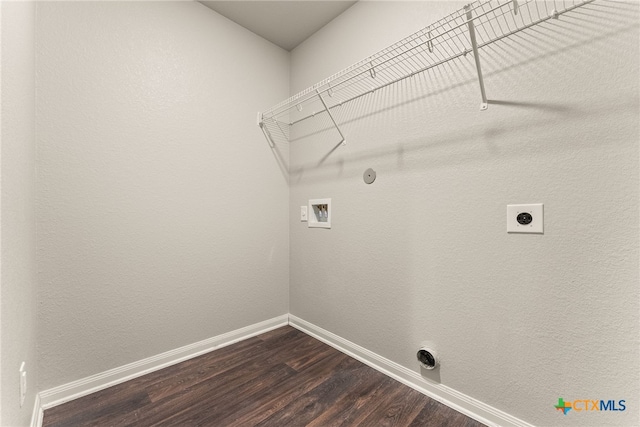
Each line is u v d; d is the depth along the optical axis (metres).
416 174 1.41
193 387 1.41
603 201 0.91
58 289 1.26
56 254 1.26
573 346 0.97
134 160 1.49
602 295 0.92
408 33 1.43
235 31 1.93
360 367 1.61
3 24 0.69
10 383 0.75
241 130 1.95
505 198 1.12
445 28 1.29
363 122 1.67
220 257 1.85
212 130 1.80
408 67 1.44
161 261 1.59
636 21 0.85
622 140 0.87
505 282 1.12
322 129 1.95
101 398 1.31
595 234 0.92
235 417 1.21
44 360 1.23
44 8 1.22
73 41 1.30
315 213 2.04
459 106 1.25
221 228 1.85
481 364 1.19
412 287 1.43
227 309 1.89
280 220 2.20
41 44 1.21
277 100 2.18
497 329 1.15
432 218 1.35
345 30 1.80
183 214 1.67
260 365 1.62
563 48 0.98
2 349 0.67
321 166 1.96
